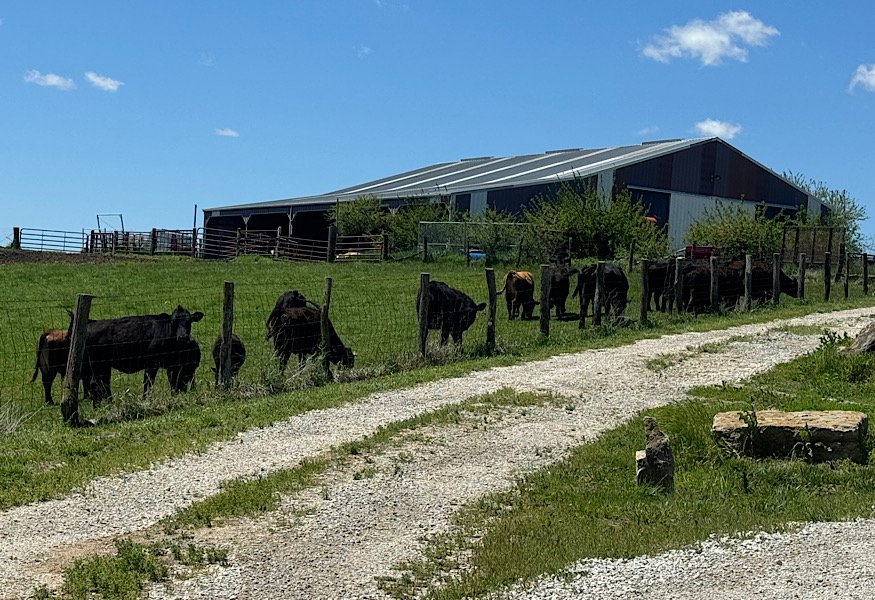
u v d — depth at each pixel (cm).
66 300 2878
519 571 770
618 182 4753
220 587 755
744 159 5372
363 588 757
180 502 968
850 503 946
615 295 2470
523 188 4662
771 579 739
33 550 830
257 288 3153
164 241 5809
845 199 5872
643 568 771
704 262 2608
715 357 1762
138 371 1602
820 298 3030
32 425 1311
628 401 1420
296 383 1540
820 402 1360
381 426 1262
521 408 1375
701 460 1112
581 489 1014
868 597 698
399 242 4597
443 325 1958
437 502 975
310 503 967
